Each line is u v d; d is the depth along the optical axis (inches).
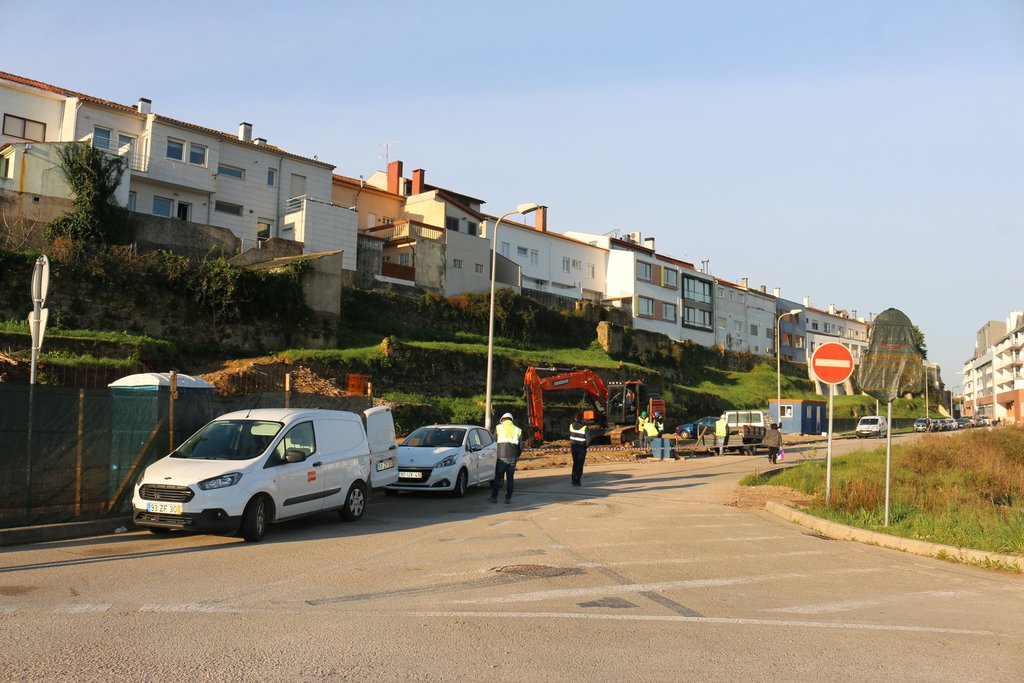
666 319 2888.8
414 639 232.1
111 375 1016.9
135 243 1365.7
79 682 186.7
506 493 653.3
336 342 1525.6
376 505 626.8
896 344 502.9
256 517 430.0
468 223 2298.2
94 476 470.0
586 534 469.4
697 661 215.6
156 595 288.4
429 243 2007.9
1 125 1443.2
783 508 569.0
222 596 288.8
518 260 2432.3
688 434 1852.9
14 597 280.7
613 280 2768.2
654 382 2198.6
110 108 1540.4
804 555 406.0
